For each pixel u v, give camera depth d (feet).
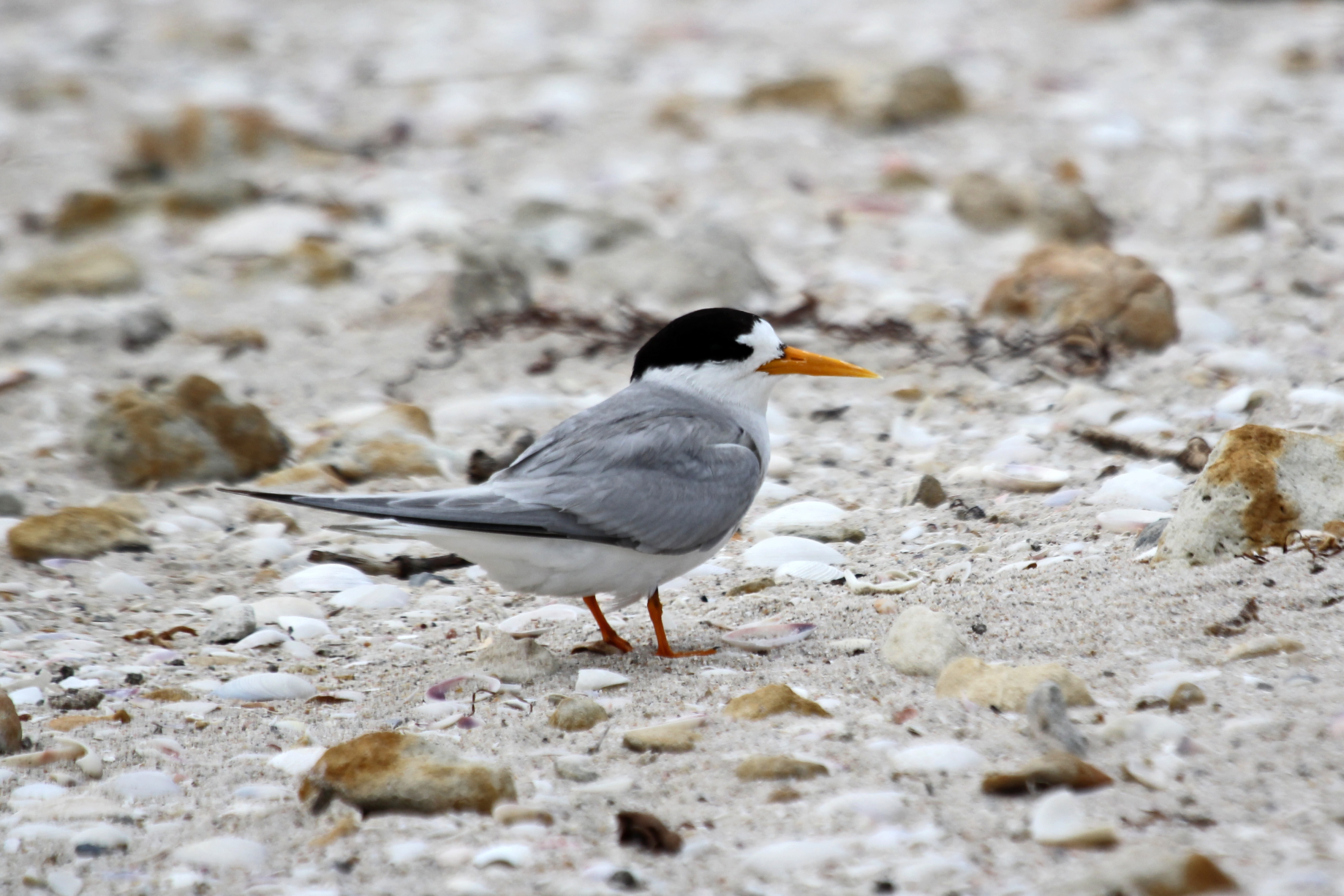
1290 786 17.84
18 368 44.80
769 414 41.01
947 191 59.52
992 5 90.58
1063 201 54.08
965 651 23.48
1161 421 37.45
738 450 26.89
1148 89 71.61
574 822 18.72
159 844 18.84
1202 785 18.16
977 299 48.67
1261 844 16.60
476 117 71.92
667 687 23.97
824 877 16.80
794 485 36.27
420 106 75.41
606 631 26.37
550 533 24.59
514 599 30.76
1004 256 53.06
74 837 18.83
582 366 45.37
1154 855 15.81
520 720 22.80
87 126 73.10
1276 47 77.41
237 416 38.83
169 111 75.51
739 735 21.21
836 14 90.74
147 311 49.19
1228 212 53.21
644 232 53.16
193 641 28.40
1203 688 20.97
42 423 41.47
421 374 45.44
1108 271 44.39
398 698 24.52
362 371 45.75
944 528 31.99
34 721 23.73
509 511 24.43
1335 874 15.66
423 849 18.16
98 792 20.57
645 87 76.13
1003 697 21.27
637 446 25.81
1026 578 26.86
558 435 26.35
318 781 19.74
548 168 64.64
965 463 36.47
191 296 52.13
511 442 39.52
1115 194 58.23
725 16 92.84
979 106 69.82
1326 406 36.65
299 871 17.79
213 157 65.00
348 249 55.88
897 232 55.67
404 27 94.58
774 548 31.17
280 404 43.70
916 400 41.47
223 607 30.53
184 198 59.57
